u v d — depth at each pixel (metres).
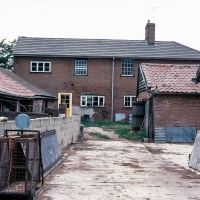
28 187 6.67
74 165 10.96
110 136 21.53
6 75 23.11
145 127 22.69
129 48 35.03
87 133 22.39
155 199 7.00
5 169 6.85
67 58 33.38
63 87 33.22
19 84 21.94
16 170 7.22
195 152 11.21
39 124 10.55
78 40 36.03
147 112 21.69
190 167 10.96
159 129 20.03
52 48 34.03
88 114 33.22
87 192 7.47
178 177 9.34
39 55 32.75
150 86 20.56
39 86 32.97
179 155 14.14
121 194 7.35
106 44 35.53
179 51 34.81
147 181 8.72
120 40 36.66
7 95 16.91
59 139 14.38
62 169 10.19
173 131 20.05
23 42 34.75
